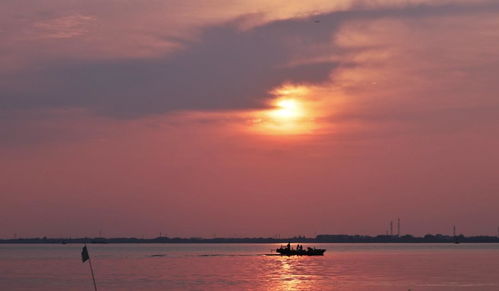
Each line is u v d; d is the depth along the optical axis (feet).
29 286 430.20
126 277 498.69
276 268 601.62
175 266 655.76
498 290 384.68
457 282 432.25
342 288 396.16
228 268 609.01
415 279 457.68
